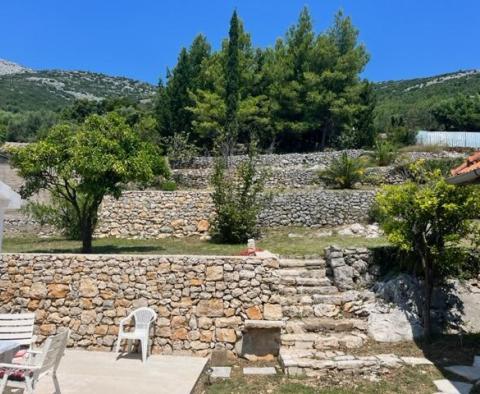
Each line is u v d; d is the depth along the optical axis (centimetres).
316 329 909
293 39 3356
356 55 3198
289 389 722
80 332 925
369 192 1722
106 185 1289
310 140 3294
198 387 737
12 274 967
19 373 559
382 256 1057
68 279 953
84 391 669
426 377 747
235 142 2795
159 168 1441
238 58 3172
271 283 927
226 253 1346
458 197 888
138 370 780
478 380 729
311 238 1517
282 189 2039
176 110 3250
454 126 4494
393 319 925
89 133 1287
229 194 1600
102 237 1750
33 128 4444
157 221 1748
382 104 5716
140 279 939
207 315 914
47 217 1759
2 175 2142
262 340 891
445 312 952
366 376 762
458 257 897
